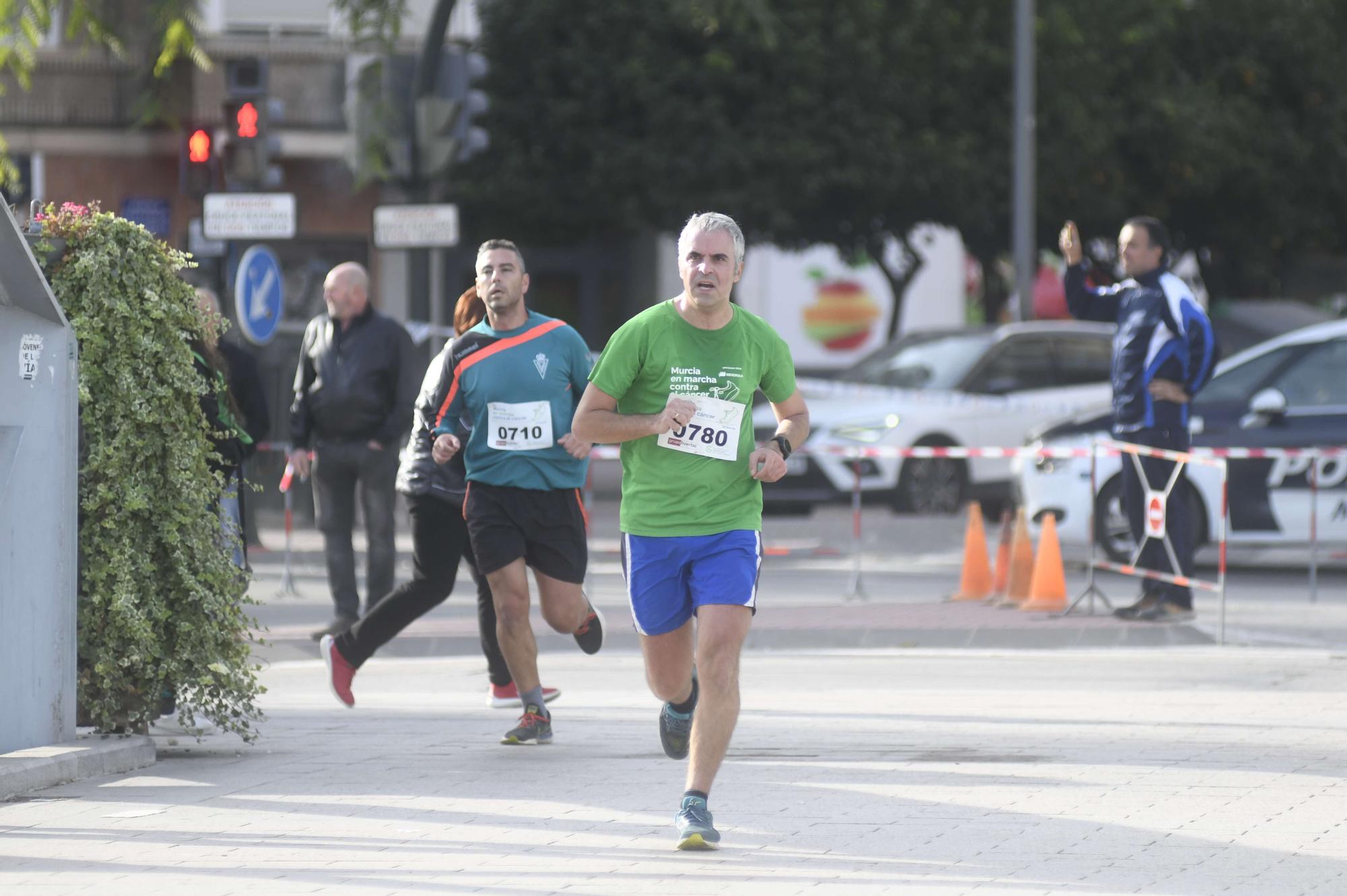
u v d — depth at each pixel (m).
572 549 25.70
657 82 77.12
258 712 24.94
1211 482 46.56
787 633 37.16
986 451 44.44
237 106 53.22
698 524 19.58
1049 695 30.16
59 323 22.44
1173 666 33.47
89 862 18.38
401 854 18.61
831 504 60.34
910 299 120.19
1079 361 61.88
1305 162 91.94
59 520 22.75
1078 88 83.69
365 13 51.50
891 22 80.12
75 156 80.81
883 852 18.66
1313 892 17.09
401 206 51.81
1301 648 35.88
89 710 23.84
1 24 46.88
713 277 19.38
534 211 80.25
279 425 58.78
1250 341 86.88
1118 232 90.50
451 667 35.12
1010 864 18.09
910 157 79.19
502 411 25.19
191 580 23.73
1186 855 18.47
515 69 79.81
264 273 49.84
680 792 21.77
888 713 28.09
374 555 36.53
